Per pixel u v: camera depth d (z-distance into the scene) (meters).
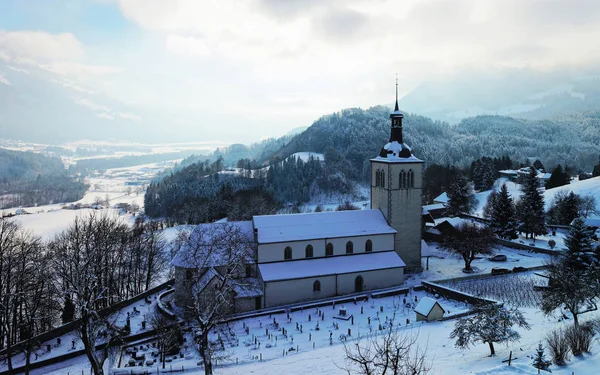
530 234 136.75
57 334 74.69
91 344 49.75
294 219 93.56
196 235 84.75
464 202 164.62
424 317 74.44
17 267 80.44
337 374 51.53
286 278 85.25
